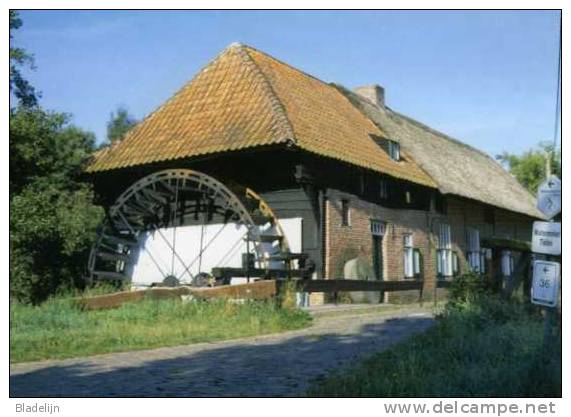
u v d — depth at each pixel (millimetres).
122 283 19828
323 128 20438
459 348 8078
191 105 21047
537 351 7215
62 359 8969
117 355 9188
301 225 18219
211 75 21609
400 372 6812
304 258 17375
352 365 7672
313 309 15461
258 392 6469
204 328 11781
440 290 25406
